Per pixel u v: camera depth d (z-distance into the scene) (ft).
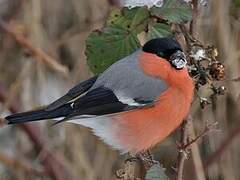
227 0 27.04
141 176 25.94
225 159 28.60
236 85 27.43
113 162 29.17
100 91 21.40
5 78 29.89
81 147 29.09
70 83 29.09
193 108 27.25
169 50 21.39
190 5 20.15
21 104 28.53
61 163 28.45
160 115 21.62
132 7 20.24
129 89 21.50
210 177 28.45
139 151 22.09
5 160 28.99
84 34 29.17
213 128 20.84
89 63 20.76
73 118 21.03
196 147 25.99
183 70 21.45
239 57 27.66
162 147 29.60
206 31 27.17
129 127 21.71
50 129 29.14
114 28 20.48
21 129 29.17
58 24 29.71
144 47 21.86
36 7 28.86
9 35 28.48
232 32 27.55
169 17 19.74
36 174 28.81
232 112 28.50
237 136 28.07
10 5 29.32
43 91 28.91
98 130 21.74
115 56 20.67
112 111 21.45
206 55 20.18
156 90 21.50
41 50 28.37
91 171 28.84
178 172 19.60
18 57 29.94
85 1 29.25
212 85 20.26
